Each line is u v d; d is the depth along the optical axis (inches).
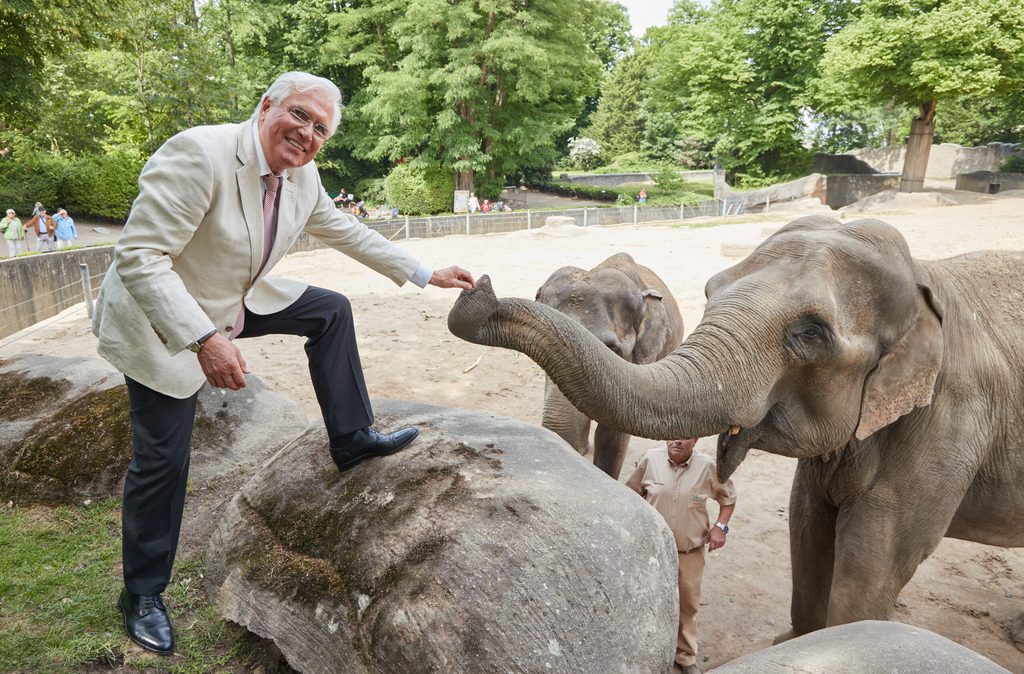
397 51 1518.2
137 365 93.5
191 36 1053.8
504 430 127.0
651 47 1887.3
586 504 104.0
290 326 107.7
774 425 116.3
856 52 1228.5
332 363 111.8
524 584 93.2
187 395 97.4
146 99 1044.5
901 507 124.6
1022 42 1123.9
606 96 2815.0
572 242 876.0
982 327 129.3
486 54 1320.1
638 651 94.9
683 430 104.7
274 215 97.3
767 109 1640.0
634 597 97.1
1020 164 1939.0
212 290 95.3
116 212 1109.1
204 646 108.3
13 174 1092.5
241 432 168.4
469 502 104.1
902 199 1230.9
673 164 2497.5
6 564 125.1
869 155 2252.7
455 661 88.4
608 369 101.4
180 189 85.4
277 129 89.9
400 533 102.7
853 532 128.4
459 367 374.6
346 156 1688.0
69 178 1093.1
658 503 155.1
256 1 1540.4
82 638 104.7
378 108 1376.7
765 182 1716.3
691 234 941.2
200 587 119.9
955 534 147.3
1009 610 177.0
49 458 155.1
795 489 150.3
